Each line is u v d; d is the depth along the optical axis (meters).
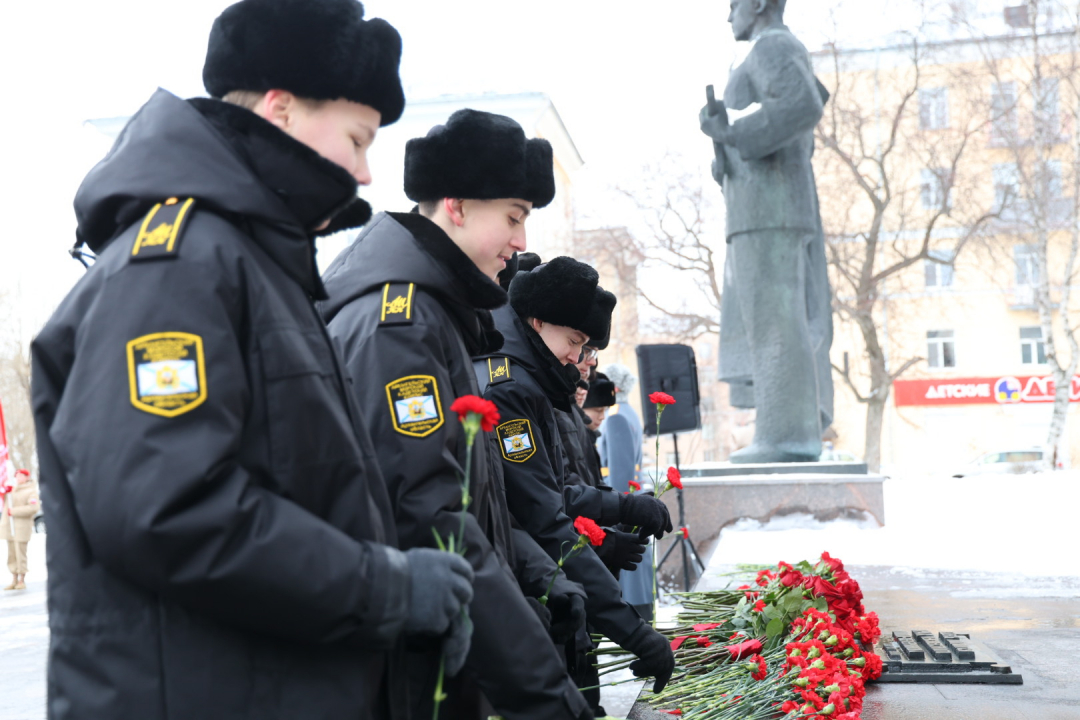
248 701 1.26
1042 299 23.42
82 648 1.25
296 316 1.39
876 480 7.85
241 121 1.40
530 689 1.60
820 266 9.30
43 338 1.29
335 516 1.36
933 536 7.23
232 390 1.24
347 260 1.95
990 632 3.79
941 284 34.00
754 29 8.50
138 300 1.22
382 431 1.68
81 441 1.18
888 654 3.25
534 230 29.30
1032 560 6.06
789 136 8.05
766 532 7.57
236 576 1.18
